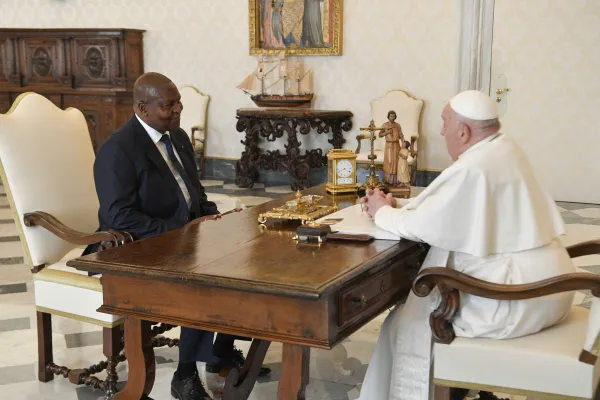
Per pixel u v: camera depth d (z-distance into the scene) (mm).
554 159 8359
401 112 8750
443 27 8602
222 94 9922
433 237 2605
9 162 3518
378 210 2922
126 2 10148
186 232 3066
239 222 3275
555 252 2660
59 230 3441
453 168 2602
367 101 9125
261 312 2342
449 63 8641
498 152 2615
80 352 4047
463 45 8531
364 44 9023
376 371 3039
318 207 3402
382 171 4129
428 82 8781
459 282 2467
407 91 8898
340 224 3025
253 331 2361
